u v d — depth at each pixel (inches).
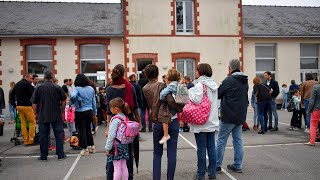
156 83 205.2
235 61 236.7
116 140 193.6
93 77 729.6
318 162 268.7
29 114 353.7
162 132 199.8
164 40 716.7
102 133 443.8
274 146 335.0
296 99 444.1
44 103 283.7
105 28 730.2
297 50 815.1
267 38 792.9
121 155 194.4
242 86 231.8
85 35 699.4
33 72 714.2
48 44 709.3
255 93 417.4
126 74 704.4
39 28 711.1
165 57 717.3
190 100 213.3
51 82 290.2
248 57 784.9
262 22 848.3
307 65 843.4
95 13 809.5
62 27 721.6
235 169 241.1
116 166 193.9
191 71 735.7
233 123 230.7
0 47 696.4
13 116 599.5
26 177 237.6
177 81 204.4
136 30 708.0
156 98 200.1
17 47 700.0
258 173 238.1
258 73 810.8
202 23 732.0
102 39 716.7
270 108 423.5
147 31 711.7
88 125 310.8
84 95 301.4
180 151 318.7
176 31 735.7
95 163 275.3
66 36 699.4
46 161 285.3
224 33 739.4
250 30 788.6
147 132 446.0
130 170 209.8
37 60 715.4
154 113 199.5
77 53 711.1
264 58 813.2
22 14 775.1
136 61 710.5
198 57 727.7
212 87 217.6
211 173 221.8
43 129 287.1
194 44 727.7
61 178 234.1
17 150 334.0
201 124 211.9
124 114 200.7
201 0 732.0
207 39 732.7
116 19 779.4
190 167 257.9
